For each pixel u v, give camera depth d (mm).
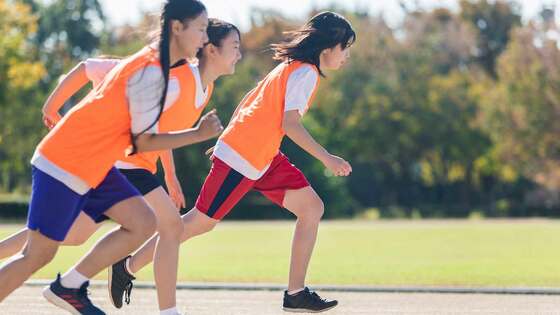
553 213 119250
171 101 13812
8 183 142625
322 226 77500
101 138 12641
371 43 136000
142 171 15070
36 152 12797
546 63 117750
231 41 16156
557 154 118938
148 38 13180
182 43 13312
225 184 16641
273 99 16484
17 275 12734
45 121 15672
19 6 98250
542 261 34375
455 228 70625
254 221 97062
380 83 134125
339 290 23312
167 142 12750
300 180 16891
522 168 121938
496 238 53156
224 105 112875
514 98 119125
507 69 120562
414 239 52281
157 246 14945
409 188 144750
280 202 16984
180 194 16844
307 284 24797
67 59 165000
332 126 137250
